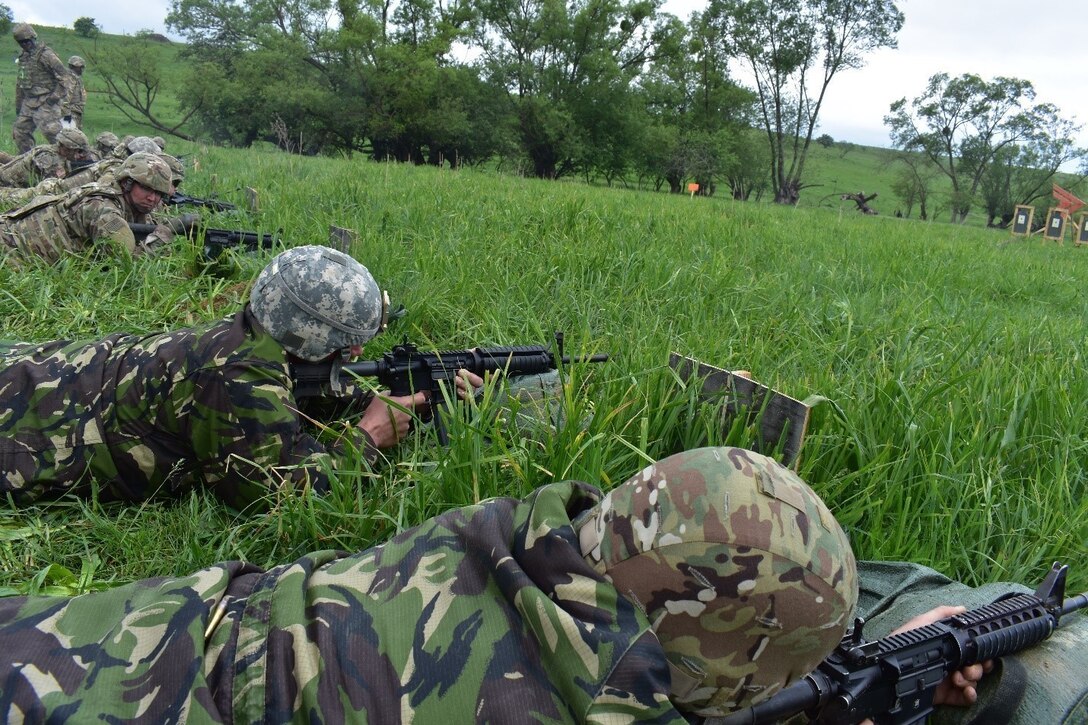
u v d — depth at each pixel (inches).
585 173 2175.2
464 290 222.1
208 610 74.7
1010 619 99.0
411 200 373.7
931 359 197.3
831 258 363.6
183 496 132.4
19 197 308.2
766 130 2420.0
